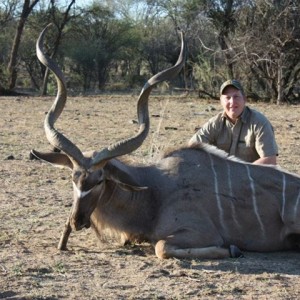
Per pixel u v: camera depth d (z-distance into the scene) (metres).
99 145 11.01
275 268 4.82
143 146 10.36
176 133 12.40
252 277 4.59
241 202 5.20
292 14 22.11
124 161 5.36
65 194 7.19
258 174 5.29
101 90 35.22
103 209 5.17
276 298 4.21
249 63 22.61
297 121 15.59
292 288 4.40
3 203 6.70
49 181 7.84
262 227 5.21
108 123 14.48
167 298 4.18
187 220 5.07
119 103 21.73
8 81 28.17
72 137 11.94
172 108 19.36
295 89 25.34
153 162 5.39
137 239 5.24
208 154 5.36
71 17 31.03
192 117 16.03
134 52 39.09
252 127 5.79
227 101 5.79
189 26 27.30
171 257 4.95
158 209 5.14
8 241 5.38
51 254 5.06
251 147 5.83
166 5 30.38
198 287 4.38
